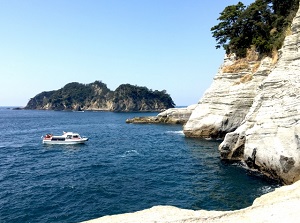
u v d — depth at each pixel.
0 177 32.44
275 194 17.83
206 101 57.97
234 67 54.84
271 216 13.53
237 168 34.03
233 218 13.90
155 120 108.38
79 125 109.69
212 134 56.06
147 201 24.05
